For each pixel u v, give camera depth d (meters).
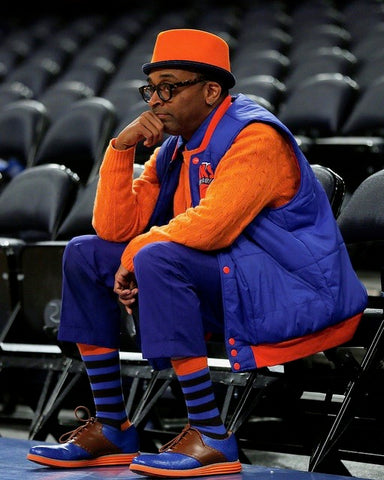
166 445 8.33
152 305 7.95
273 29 33.94
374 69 23.25
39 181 13.64
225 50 8.70
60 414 13.74
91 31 38.91
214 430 8.10
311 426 10.00
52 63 33.59
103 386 8.84
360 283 8.62
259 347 8.13
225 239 8.13
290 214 8.39
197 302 8.05
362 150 16.09
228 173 8.17
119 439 8.84
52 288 11.99
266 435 10.68
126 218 8.91
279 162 8.37
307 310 8.12
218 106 8.69
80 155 18.28
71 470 8.57
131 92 22.97
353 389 8.84
